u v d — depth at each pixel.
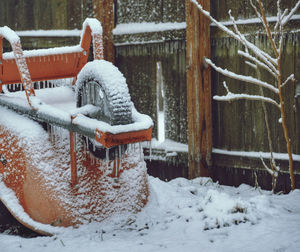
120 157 3.92
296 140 4.82
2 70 4.34
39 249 3.51
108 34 5.98
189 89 5.35
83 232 3.81
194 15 5.18
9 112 4.31
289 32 4.73
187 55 5.32
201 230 3.65
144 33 5.72
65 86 4.86
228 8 5.11
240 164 5.21
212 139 5.44
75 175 3.91
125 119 3.51
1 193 4.17
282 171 4.93
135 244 3.46
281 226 3.53
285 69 4.81
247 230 3.53
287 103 4.83
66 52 4.52
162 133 8.38
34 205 3.99
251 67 5.05
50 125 4.02
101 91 3.61
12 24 6.91
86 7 6.18
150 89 5.87
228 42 5.15
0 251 3.51
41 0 6.56
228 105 5.26
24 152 4.01
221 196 4.05
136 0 5.82
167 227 3.82
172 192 4.61
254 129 5.11
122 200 4.13
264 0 4.88
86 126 3.54
